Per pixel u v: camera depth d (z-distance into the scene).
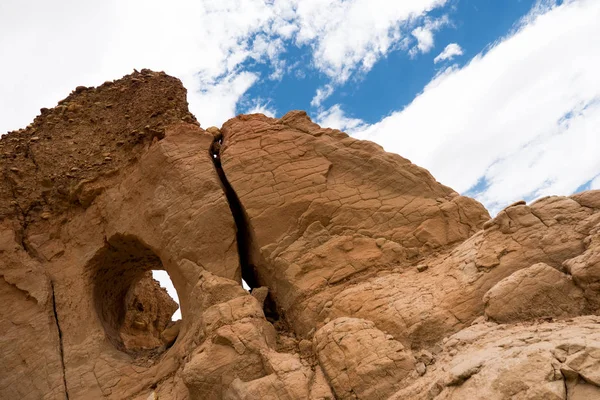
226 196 9.52
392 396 5.41
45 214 10.68
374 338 6.15
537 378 4.24
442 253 7.99
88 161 11.17
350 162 9.34
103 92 12.98
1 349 9.12
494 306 5.98
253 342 6.83
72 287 9.86
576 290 5.77
